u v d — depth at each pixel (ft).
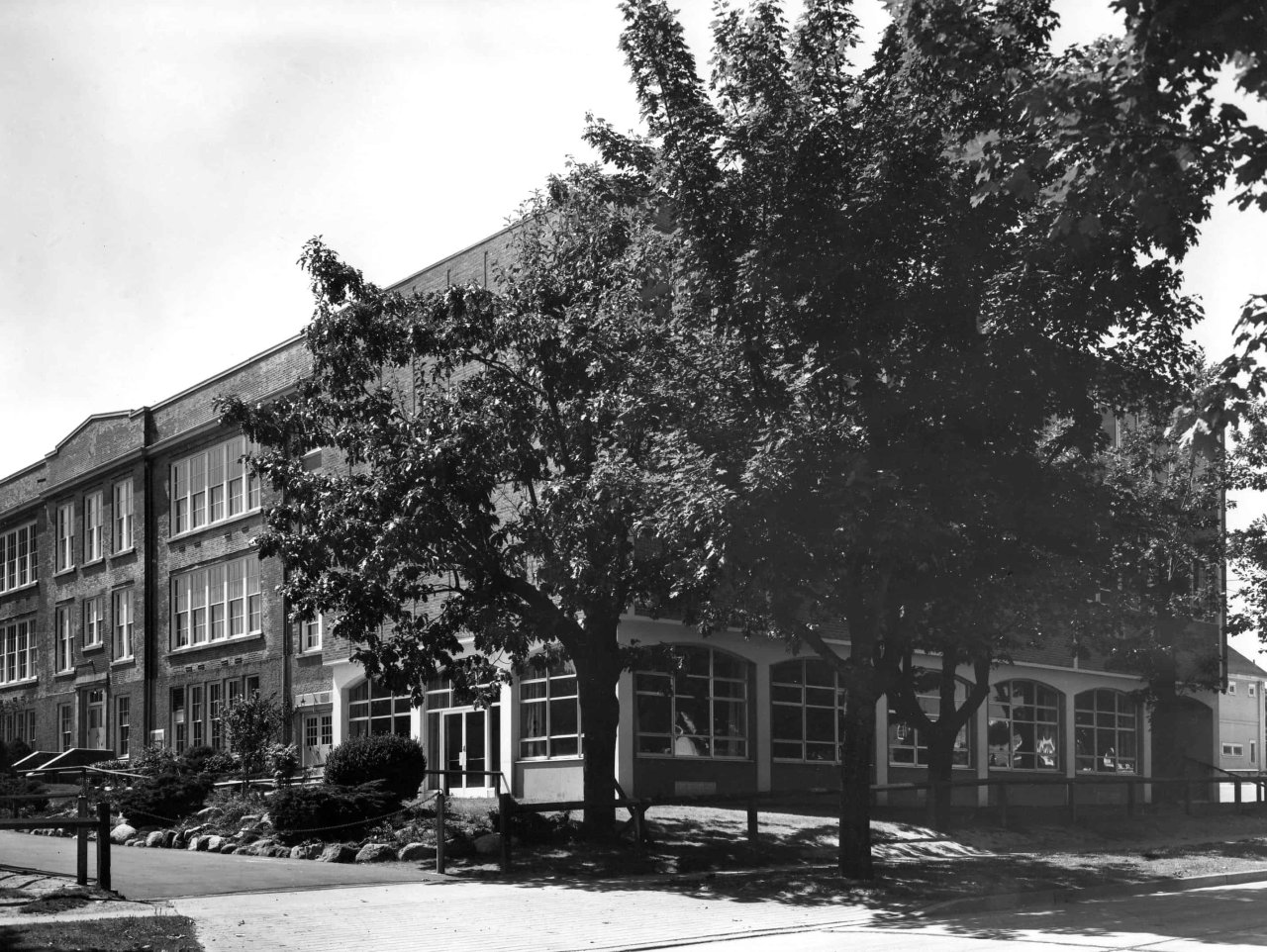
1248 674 199.82
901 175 53.01
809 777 107.55
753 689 104.53
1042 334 55.26
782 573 55.67
